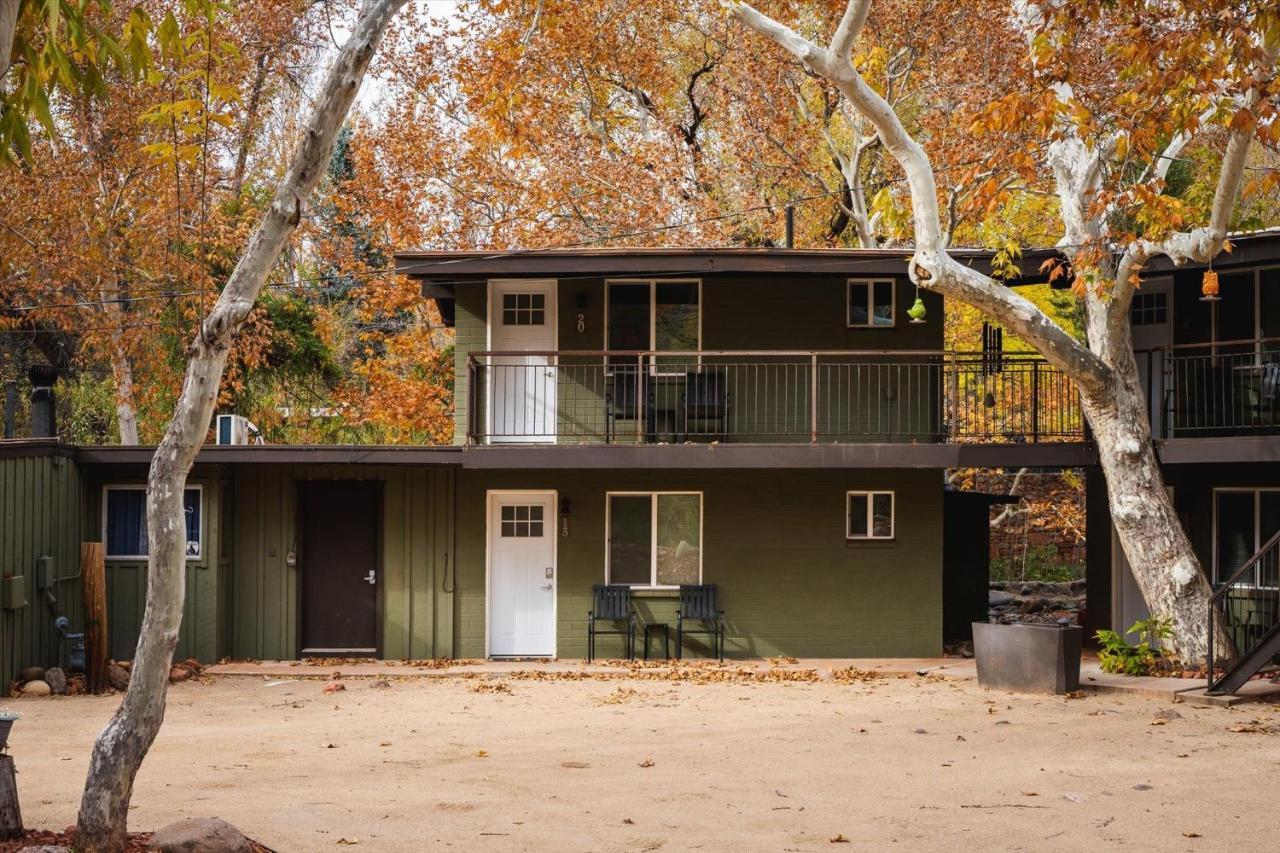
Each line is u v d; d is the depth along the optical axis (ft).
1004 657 54.49
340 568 69.00
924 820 30.63
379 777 35.53
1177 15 52.34
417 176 101.86
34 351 111.04
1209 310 67.92
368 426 113.09
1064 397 75.72
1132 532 59.67
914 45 93.20
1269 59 48.32
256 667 64.18
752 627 68.54
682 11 102.58
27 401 110.42
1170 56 48.83
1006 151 79.87
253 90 94.94
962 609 77.46
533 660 67.72
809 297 69.26
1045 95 50.24
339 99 24.93
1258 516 66.44
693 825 29.94
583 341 69.72
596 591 68.08
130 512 66.69
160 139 83.61
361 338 106.83
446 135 102.83
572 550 68.80
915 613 68.49
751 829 29.60
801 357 69.31
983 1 89.25
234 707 51.49
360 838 28.02
